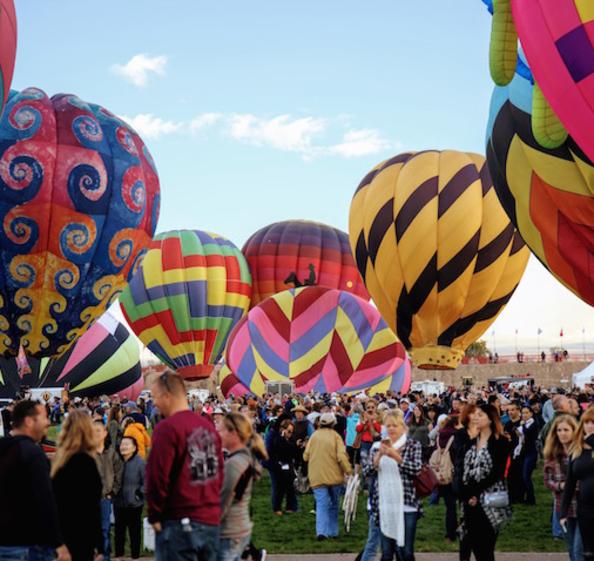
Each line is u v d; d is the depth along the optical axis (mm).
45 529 5109
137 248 23656
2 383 30156
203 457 5266
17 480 5172
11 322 22547
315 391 30641
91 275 22766
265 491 15750
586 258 17828
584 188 16359
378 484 7336
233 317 41875
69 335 23219
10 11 17328
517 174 18531
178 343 40656
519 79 17562
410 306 30516
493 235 29812
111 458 9188
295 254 44781
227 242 43594
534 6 12664
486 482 7043
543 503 13289
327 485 10703
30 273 22062
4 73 17359
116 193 22750
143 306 40438
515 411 13070
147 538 6371
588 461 6617
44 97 22891
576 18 12289
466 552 7309
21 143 21688
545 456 7766
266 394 28875
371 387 30719
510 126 18531
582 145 13102
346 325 31719
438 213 29547
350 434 15484
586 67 12359
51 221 21906
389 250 30203
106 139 22953
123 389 39250
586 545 6574
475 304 30422
